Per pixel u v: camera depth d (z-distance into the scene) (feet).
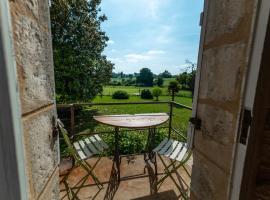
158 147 7.88
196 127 3.30
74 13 27.14
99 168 9.25
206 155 3.02
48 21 2.28
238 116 2.19
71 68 25.85
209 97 2.93
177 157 7.08
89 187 7.79
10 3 1.37
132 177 8.61
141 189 7.81
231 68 2.38
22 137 1.52
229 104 2.41
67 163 7.06
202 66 3.15
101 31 32.22
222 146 2.58
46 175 2.15
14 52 1.41
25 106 1.62
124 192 7.59
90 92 30.25
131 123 8.23
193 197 3.51
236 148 2.22
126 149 11.98
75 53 27.40
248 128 2.02
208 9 2.95
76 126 23.25
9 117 1.34
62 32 25.98
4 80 1.29
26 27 1.65
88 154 7.02
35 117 1.85
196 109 3.34
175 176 8.79
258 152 1.90
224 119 2.53
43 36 2.10
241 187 2.11
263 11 1.80
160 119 9.02
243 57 2.14
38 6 1.96
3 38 1.25
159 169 9.34
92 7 30.66
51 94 2.35
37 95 1.91
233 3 2.34
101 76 31.71
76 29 26.99
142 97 75.15
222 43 2.58
